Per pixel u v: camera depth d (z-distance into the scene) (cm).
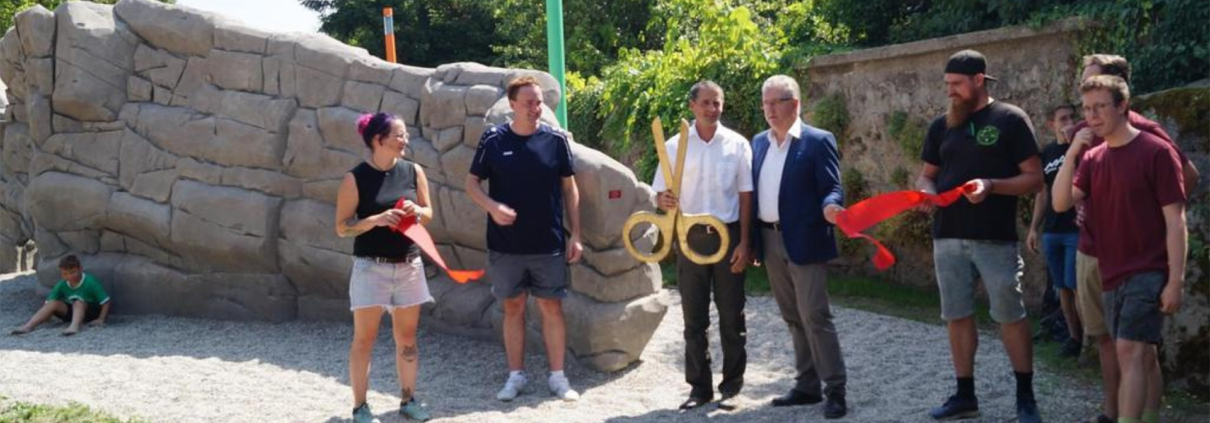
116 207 1030
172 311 1020
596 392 750
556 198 730
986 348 837
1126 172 542
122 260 1050
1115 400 604
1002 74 1009
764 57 1218
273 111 958
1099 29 937
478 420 680
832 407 662
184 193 990
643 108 1329
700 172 683
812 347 663
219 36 992
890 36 1287
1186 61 905
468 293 894
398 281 661
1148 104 720
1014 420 642
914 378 764
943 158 632
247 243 964
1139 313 540
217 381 770
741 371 700
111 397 725
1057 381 735
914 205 601
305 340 909
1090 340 769
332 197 941
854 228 607
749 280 1165
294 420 680
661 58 1318
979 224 616
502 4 3197
